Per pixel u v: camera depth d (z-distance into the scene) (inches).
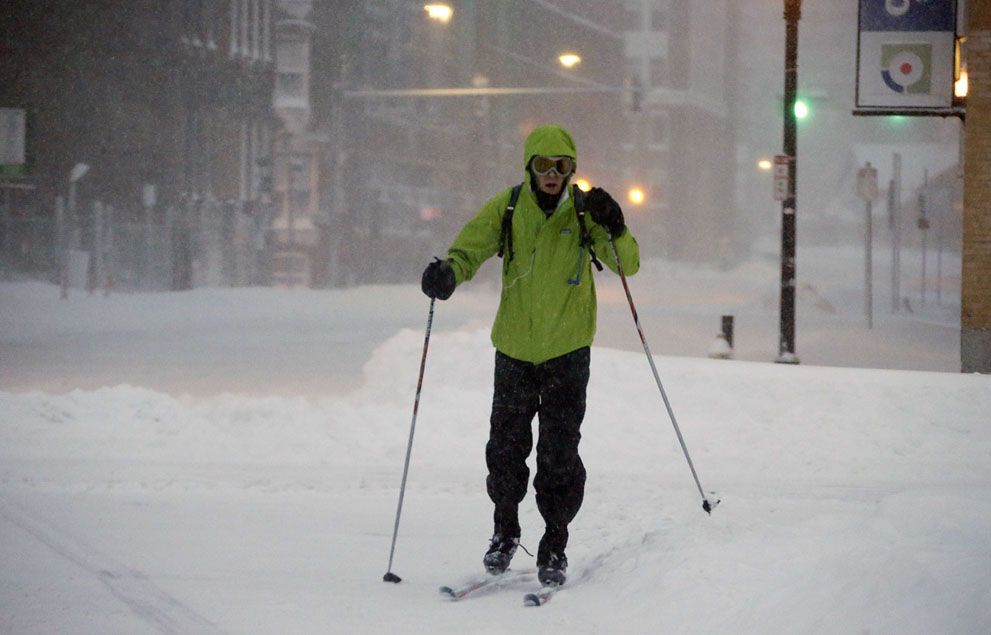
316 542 453.4
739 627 295.9
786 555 337.7
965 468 650.2
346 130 3462.1
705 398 761.0
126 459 649.0
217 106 3070.9
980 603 267.4
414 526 491.2
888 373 803.4
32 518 486.6
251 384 1120.2
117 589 370.6
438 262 384.2
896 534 327.9
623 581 355.9
